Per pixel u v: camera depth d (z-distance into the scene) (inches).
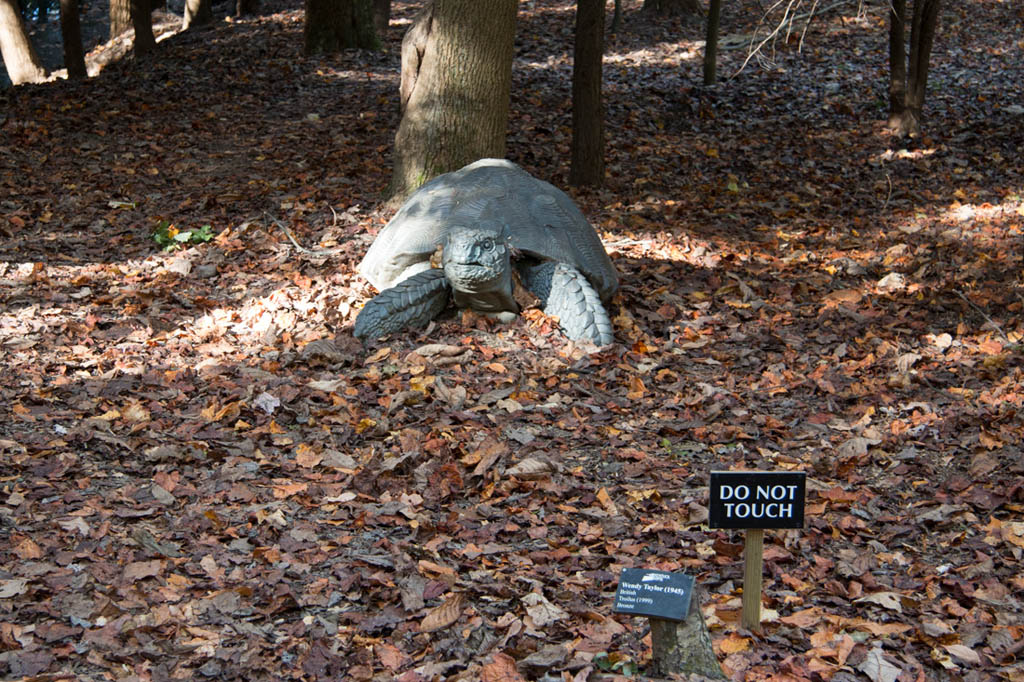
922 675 144.9
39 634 145.9
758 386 260.2
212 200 421.4
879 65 713.0
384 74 689.6
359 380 252.2
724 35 791.7
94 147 506.3
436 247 290.4
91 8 1167.0
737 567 173.5
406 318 280.7
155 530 178.5
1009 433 224.8
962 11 851.4
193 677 140.8
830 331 303.1
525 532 185.8
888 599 164.1
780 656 149.8
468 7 387.2
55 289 320.5
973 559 178.7
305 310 300.4
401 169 406.9
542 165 500.1
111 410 227.9
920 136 569.0
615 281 312.5
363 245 366.0
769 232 414.0
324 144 526.0
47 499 186.1
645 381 262.1
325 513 189.0
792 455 223.3
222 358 266.4
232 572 166.2
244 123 567.5
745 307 322.0
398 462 205.6
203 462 206.4
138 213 410.9
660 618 133.7
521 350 273.9
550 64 707.4
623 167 502.9
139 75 684.7
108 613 152.2
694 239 395.2
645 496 199.8
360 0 741.9
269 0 1021.2
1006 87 670.5
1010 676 145.7
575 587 167.5
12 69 801.6
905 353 280.1
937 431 230.4
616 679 138.6
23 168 466.0
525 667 144.3
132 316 298.7
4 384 239.6
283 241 374.9
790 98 644.1
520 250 291.6
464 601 159.8
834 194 471.8
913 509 197.9
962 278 347.9
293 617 156.4
